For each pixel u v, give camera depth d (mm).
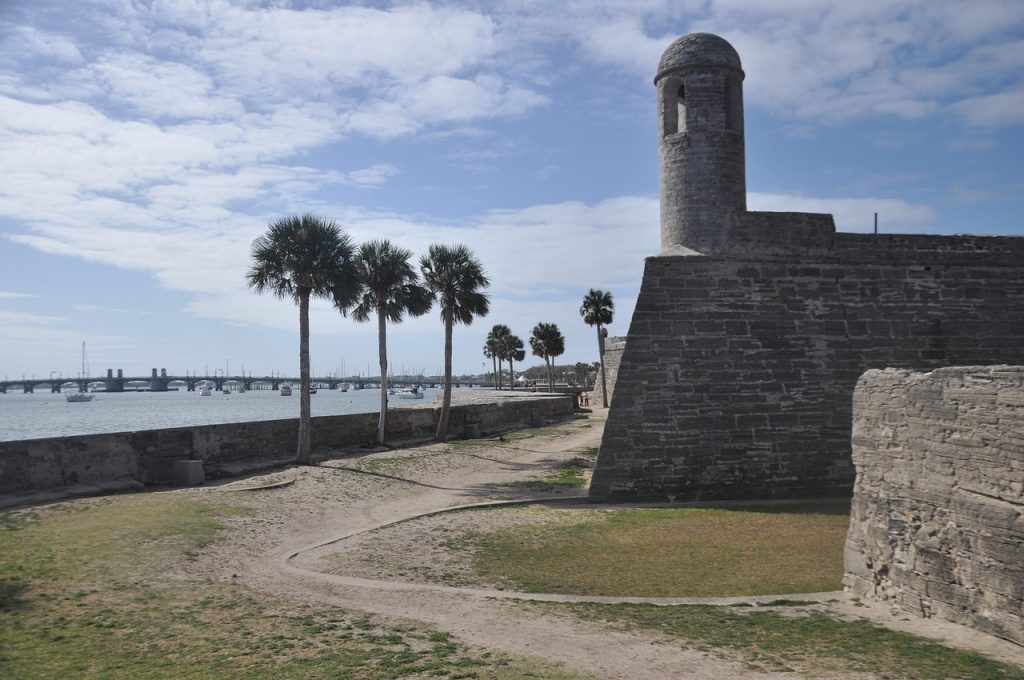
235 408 126250
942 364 19109
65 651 7461
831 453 18422
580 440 34219
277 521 15328
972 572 8578
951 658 7766
